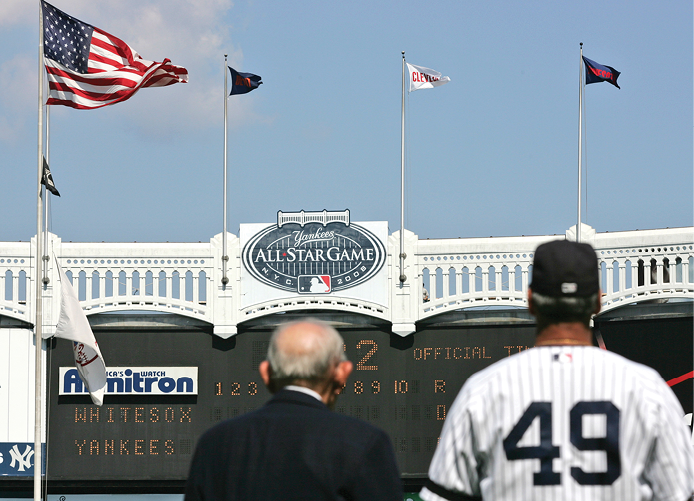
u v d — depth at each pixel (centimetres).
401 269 7512
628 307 7369
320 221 7650
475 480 952
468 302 7462
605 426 894
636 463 890
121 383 7419
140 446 7350
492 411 930
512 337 7281
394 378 7344
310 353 1145
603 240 7406
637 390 904
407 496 7206
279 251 7631
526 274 7469
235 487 1069
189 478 1116
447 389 7288
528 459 901
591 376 916
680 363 6912
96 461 7344
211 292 7600
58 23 6494
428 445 7244
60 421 7400
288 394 1134
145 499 7331
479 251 7525
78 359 6706
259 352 7500
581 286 966
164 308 7600
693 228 7088
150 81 6569
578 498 884
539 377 926
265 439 1083
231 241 7675
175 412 7400
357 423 1105
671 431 890
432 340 7369
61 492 7362
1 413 7450
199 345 7506
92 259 7688
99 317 7656
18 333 7556
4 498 7425
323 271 7581
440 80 8238
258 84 8300
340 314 7619
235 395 7431
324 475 1053
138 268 7675
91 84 6506
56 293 7619
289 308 7562
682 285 7044
